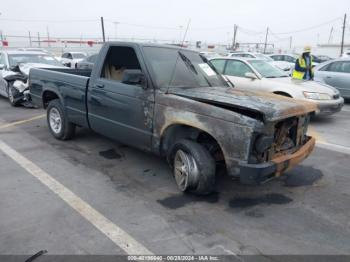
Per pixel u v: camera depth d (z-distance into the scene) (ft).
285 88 25.75
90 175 14.65
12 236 9.89
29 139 19.77
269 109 11.06
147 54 14.37
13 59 32.35
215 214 11.56
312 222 11.24
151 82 13.50
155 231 10.39
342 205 12.52
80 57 78.18
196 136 12.76
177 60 15.29
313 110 13.20
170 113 12.64
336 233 10.61
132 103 14.16
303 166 16.56
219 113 11.21
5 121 24.30
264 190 13.65
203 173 11.98
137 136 14.40
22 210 11.41
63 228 10.41
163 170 15.42
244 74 28.78
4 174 14.46
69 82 17.71
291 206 12.34
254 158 11.02
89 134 20.80
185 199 12.60
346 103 37.73
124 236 10.07
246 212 11.78
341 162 17.25
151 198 12.62
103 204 12.03
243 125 10.66
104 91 15.46
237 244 9.87
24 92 28.27
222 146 11.28
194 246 9.70
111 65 16.30
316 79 37.27
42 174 14.58
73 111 17.87
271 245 9.86
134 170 15.34
